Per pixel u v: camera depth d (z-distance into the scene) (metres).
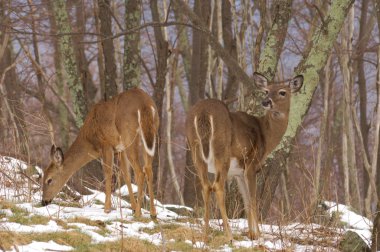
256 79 14.23
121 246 10.68
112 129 14.38
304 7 35.84
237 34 22.88
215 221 13.77
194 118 12.12
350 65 26.75
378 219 12.18
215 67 33.12
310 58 16.56
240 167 12.67
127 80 23.38
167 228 12.79
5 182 15.45
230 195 15.74
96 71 43.38
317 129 39.78
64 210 13.95
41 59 37.97
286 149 16.20
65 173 14.84
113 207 15.34
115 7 34.22
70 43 23.22
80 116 23.33
